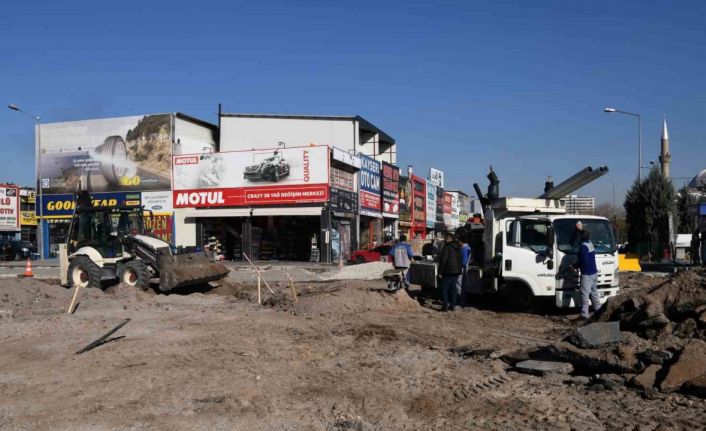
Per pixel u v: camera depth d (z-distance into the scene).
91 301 14.40
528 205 14.23
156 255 16.69
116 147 42.25
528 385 7.21
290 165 36.41
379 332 10.75
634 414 5.99
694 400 6.33
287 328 11.22
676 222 39.59
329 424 5.87
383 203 47.00
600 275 12.92
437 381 7.41
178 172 39.44
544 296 13.19
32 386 7.13
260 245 38.38
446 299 13.86
